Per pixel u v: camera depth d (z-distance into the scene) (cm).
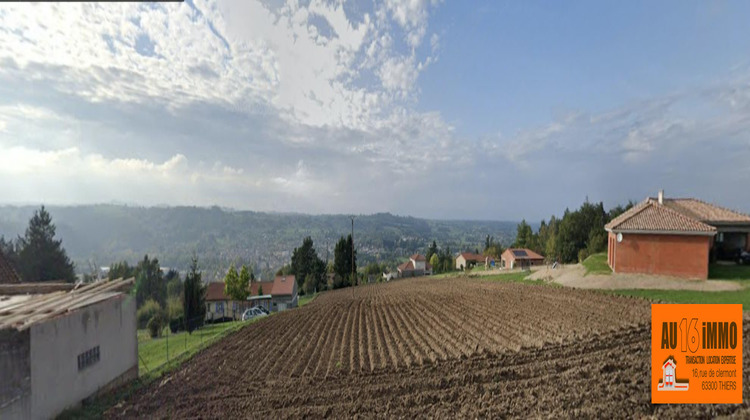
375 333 1830
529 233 6831
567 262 4866
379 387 1056
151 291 4144
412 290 3709
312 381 1163
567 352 1197
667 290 1995
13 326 800
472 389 979
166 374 1318
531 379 1009
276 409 962
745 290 1820
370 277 8294
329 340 1752
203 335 2200
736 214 2608
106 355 1120
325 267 5994
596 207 4931
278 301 4316
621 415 759
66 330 953
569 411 795
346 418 879
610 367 1021
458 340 1513
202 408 990
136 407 1009
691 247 2142
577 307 1881
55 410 905
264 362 1427
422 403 926
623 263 2409
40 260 3356
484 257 8169
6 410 778
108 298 1138
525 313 1889
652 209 2422
